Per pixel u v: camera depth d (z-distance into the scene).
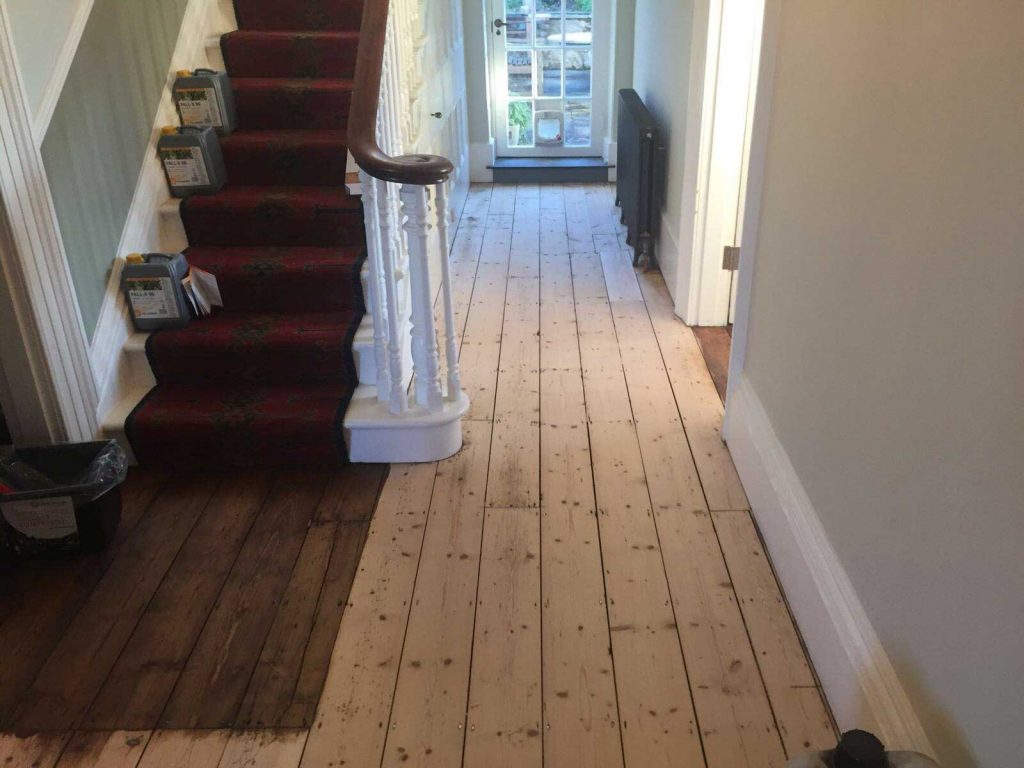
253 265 3.03
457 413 2.81
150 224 3.12
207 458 2.77
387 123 2.93
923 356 1.42
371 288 2.69
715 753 1.77
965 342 1.28
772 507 2.31
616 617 2.14
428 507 2.60
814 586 1.96
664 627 2.11
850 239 1.78
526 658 2.02
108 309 2.82
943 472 1.35
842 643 1.77
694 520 2.51
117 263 2.88
